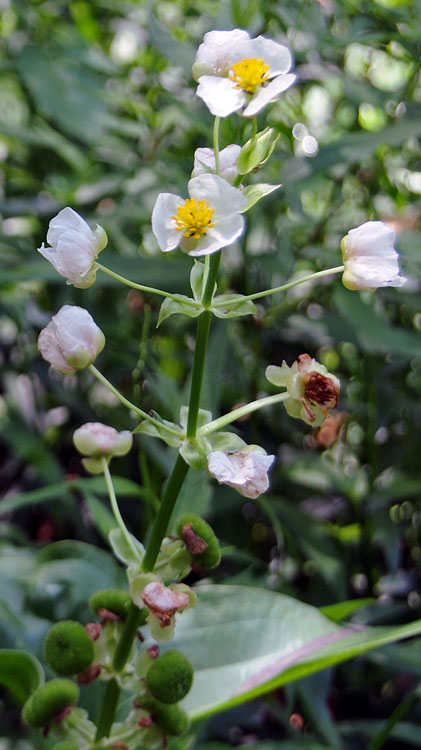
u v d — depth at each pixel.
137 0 0.99
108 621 0.46
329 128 0.89
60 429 0.99
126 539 0.46
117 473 0.89
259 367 0.84
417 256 0.70
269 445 0.86
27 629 0.56
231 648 0.52
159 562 0.45
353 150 0.70
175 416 0.64
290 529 0.78
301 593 0.83
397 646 0.64
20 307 0.86
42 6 1.03
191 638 0.53
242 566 0.82
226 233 0.42
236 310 0.44
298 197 0.70
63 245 0.43
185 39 0.91
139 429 0.44
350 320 0.73
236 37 0.44
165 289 0.76
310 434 0.93
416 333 0.87
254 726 0.72
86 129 0.86
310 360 0.44
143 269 0.71
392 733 0.66
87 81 0.92
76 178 0.91
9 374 0.91
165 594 0.43
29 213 0.93
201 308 0.44
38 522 0.95
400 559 0.89
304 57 0.80
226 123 0.65
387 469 0.84
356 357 0.90
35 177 1.01
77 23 1.05
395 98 0.81
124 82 0.99
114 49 1.07
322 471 0.84
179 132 0.96
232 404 0.88
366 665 0.81
